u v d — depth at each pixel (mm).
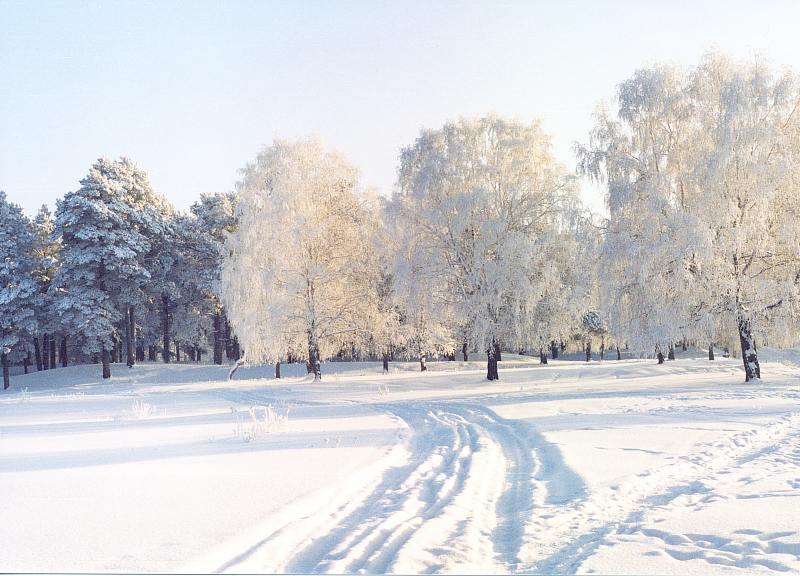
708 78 28875
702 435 12664
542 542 5992
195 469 10164
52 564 5207
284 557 5496
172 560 5312
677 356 72938
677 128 29422
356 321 39875
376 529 6332
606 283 29078
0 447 14188
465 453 11531
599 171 30094
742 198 27109
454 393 29375
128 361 57500
